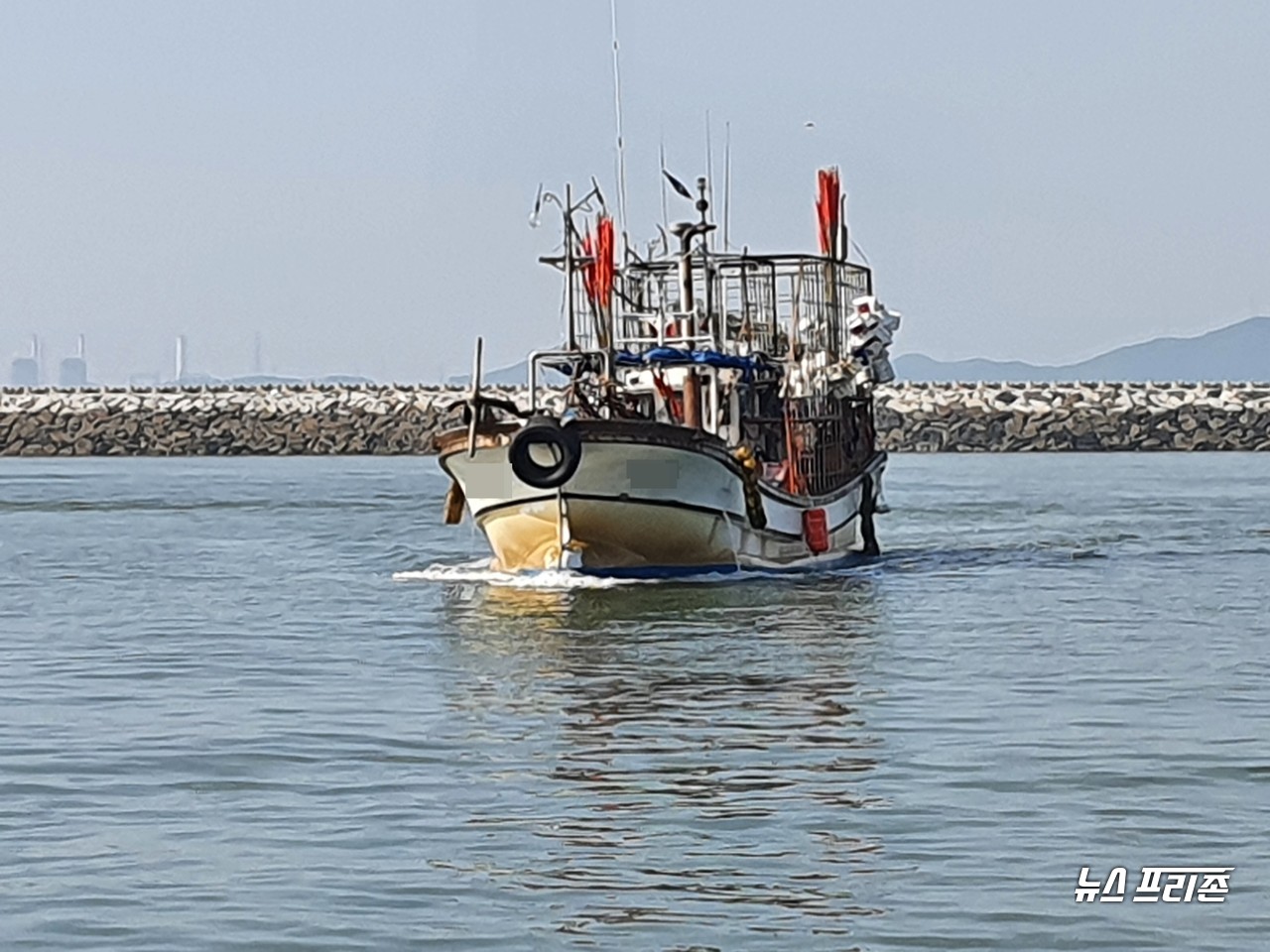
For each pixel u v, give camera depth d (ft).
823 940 52.13
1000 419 397.19
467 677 95.14
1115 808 65.57
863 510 158.30
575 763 73.05
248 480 296.92
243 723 82.58
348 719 83.41
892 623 114.52
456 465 130.93
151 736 79.61
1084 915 54.13
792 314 144.15
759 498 132.46
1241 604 124.98
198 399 421.59
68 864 59.31
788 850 60.39
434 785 69.41
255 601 131.34
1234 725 80.59
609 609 120.57
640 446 124.98
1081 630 111.65
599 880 57.26
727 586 131.85
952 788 68.44
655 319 138.00
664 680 93.20
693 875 57.72
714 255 140.36
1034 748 75.56
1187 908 54.80
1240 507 218.18
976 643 106.11
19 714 85.71
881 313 153.28
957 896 55.67
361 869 58.49
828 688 90.58
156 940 52.29
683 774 70.79
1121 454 389.19
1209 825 63.41
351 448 408.46
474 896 55.72
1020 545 169.07
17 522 209.67
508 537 132.26
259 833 62.75
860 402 156.46
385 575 147.54
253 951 51.44
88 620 122.01
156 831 63.16
